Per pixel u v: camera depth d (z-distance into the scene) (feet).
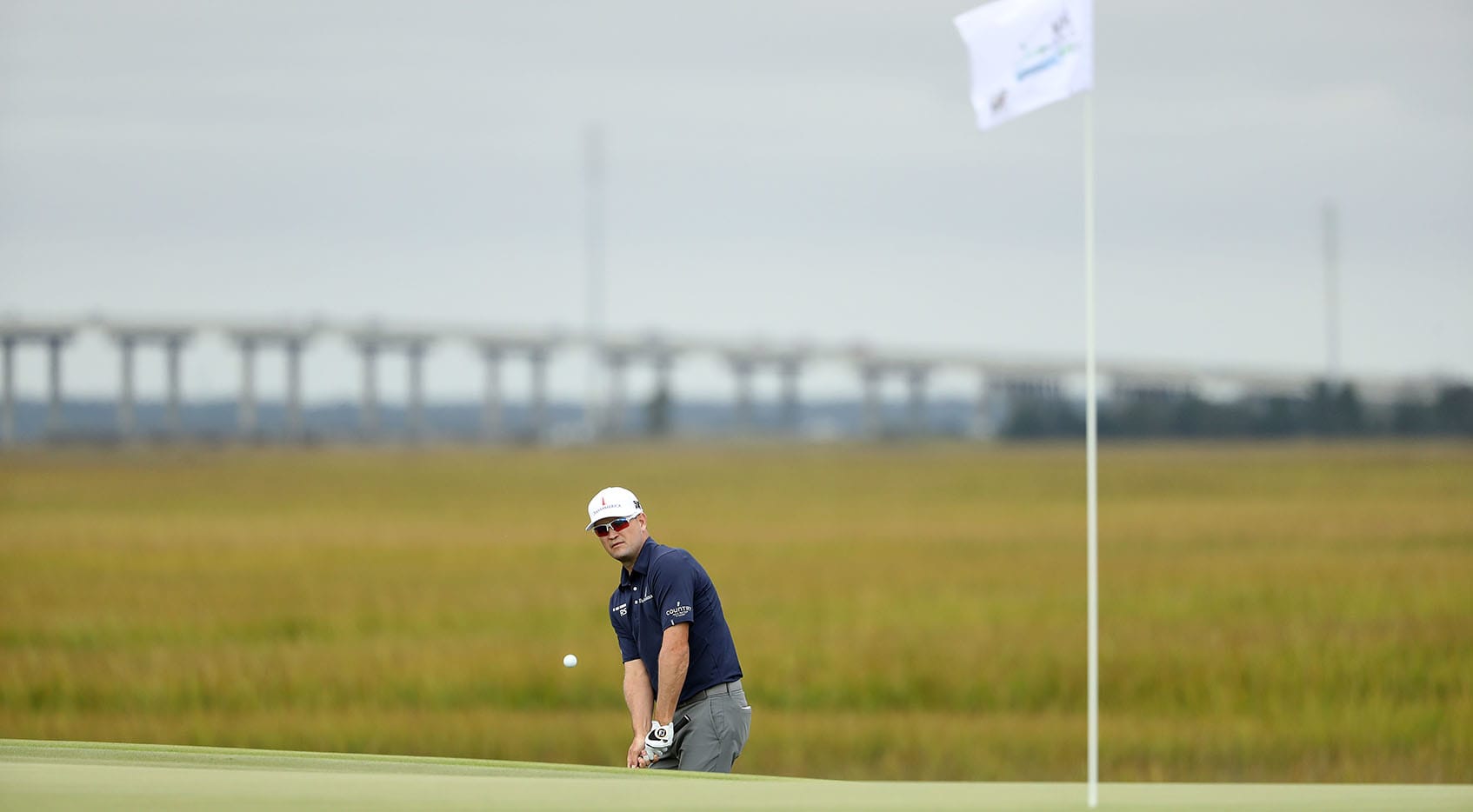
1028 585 362.53
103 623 306.96
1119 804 73.77
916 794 77.56
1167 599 329.93
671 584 97.30
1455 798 77.10
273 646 278.26
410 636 292.81
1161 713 219.00
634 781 80.02
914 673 244.22
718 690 98.99
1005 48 88.28
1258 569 379.96
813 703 233.35
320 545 487.61
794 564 416.05
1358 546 448.65
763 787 77.77
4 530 545.44
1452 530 501.56
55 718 213.87
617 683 239.30
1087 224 82.48
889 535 519.60
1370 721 201.16
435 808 67.41
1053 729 204.33
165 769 78.95
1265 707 217.56
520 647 271.28
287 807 67.05
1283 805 74.74
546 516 632.79
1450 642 254.06
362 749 195.83
